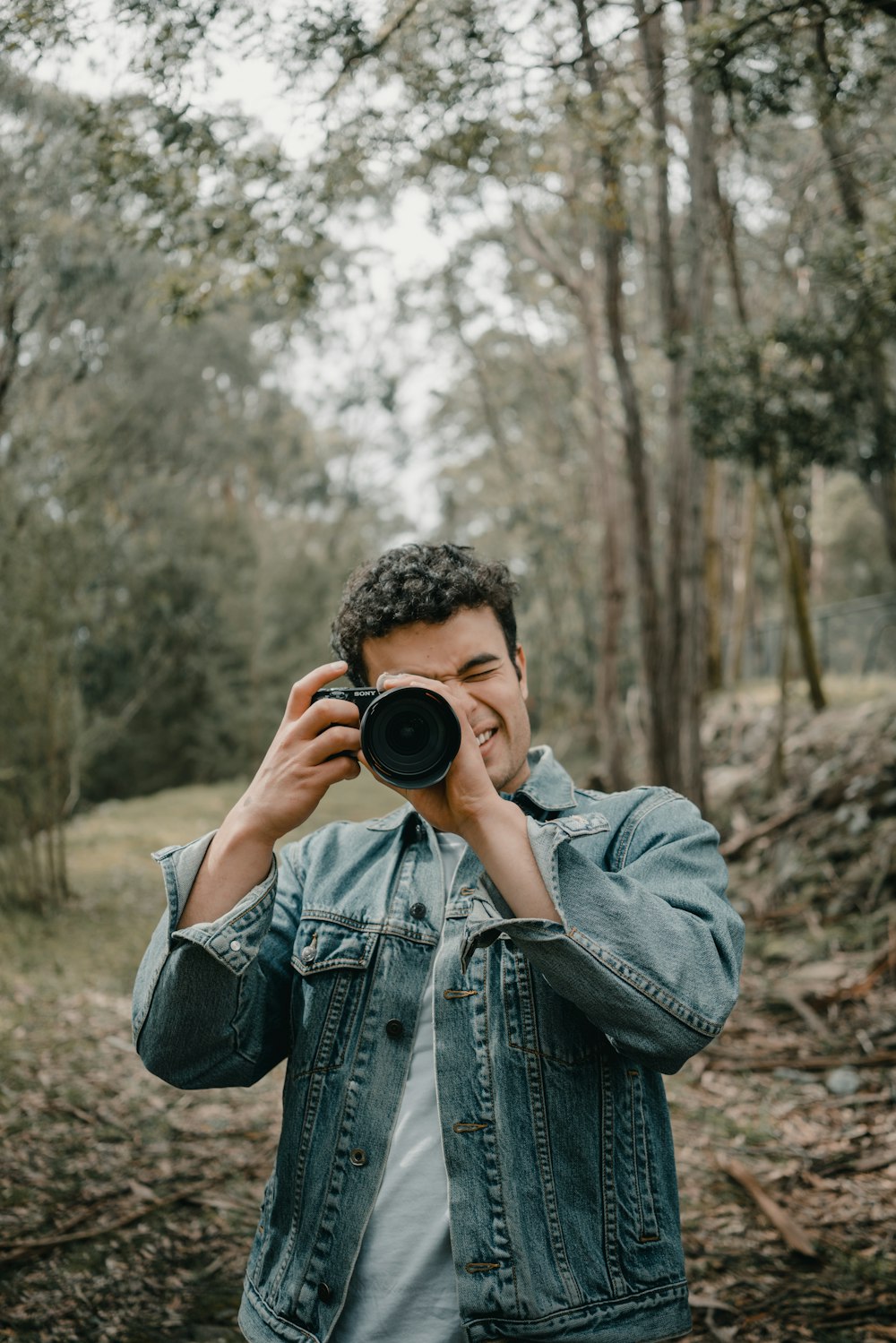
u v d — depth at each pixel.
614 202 4.43
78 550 7.38
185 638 18.05
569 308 12.97
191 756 19.00
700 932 1.16
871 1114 3.90
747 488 14.75
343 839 1.45
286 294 4.10
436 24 3.30
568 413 16.42
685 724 8.42
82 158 4.10
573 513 17.70
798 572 10.68
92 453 7.54
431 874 1.36
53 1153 3.53
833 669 13.24
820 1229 3.07
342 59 3.11
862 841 7.11
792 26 3.41
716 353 6.79
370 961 1.30
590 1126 1.23
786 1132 3.78
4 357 6.60
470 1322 1.15
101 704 14.36
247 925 1.20
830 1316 2.60
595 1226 1.20
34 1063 4.36
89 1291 2.73
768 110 3.71
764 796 8.95
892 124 4.91
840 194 5.36
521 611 14.68
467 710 1.27
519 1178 1.19
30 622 7.23
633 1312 1.19
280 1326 1.22
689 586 8.45
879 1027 4.79
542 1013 1.24
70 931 6.70
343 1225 1.22
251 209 3.72
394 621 1.28
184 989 1.21
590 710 17.44
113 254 6.78
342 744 1.20
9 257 5.95
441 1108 1.21
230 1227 3.07
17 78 3.85
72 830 11.44
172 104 3.19
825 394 6.64
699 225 6.77
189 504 19.12
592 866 1.15
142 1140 3.66
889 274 4.96
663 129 4.27
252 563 19.75
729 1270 2.84
